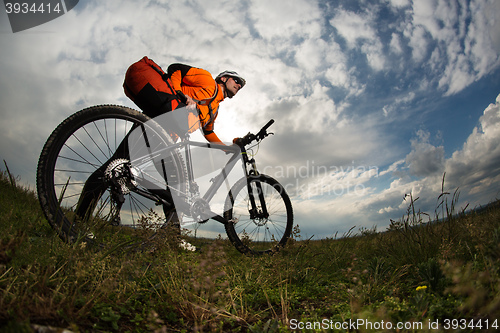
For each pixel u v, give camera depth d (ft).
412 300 4.96
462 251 7.07
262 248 11.98
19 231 4.79
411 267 7.21
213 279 5.21
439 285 5.59
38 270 4.33
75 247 5.36
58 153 6.58
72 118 6.77
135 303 4.80
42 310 3.56
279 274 6.90
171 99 8.36
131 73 8.25
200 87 9.54
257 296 6.09
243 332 4.61
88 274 4.73
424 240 8.04
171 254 6.81
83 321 3.82
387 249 9.21
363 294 5.21
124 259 5.57
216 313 4.72
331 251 10.13
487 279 4.38
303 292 6.48
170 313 4.67
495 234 6.21
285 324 4.71
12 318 3.29
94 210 6.79
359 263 8.31
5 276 4.24
